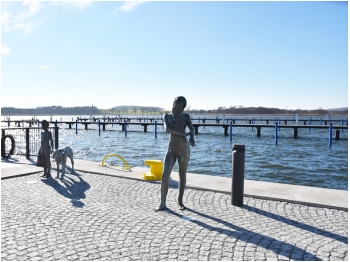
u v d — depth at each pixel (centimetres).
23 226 554
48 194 775
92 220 586
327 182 1511
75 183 895
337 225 567
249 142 3478
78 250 459
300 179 1576
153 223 573
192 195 769
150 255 444
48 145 972
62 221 580
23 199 729
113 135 4644
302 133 4872
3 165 1165
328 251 461
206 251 458
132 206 680
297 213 634
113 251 456
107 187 848
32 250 458
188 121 662
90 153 2584
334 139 3772
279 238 507
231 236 514
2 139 1423
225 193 786
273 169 1834
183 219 596
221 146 3053
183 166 663
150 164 939
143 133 5003
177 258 436
